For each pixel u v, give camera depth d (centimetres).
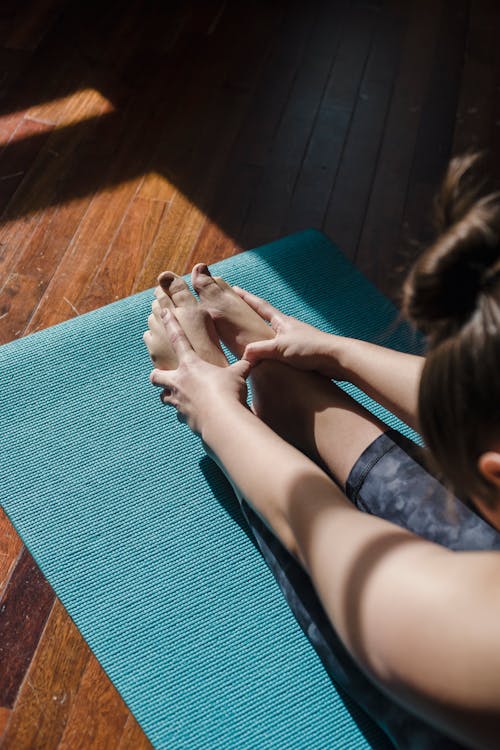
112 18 256
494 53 260
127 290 188
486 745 71
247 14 264
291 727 121
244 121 230
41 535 142
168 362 140
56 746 123
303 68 248
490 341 64
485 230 64
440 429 69
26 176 210
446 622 71
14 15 253
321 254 193
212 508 146
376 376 129
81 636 134
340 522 94
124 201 207
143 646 129
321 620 116
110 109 229
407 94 243
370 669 79
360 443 122
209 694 124
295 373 133
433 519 110
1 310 181
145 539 142
